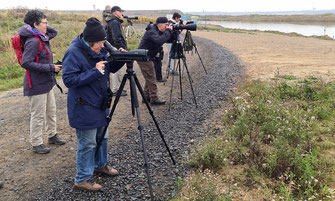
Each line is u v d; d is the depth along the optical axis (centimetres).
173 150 389
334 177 292
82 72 257
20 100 693
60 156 394
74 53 253
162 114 548
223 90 673
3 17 2544
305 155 315
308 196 258
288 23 8375
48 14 3041
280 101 527
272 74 793
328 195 254
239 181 302
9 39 1391
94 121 269
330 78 700
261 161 328
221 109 543
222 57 1199
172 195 286
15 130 496
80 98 261
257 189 284
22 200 298
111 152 397
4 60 1114
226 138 396
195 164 339
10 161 383
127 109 590
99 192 302
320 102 516
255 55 1219
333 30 4831
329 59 1064
